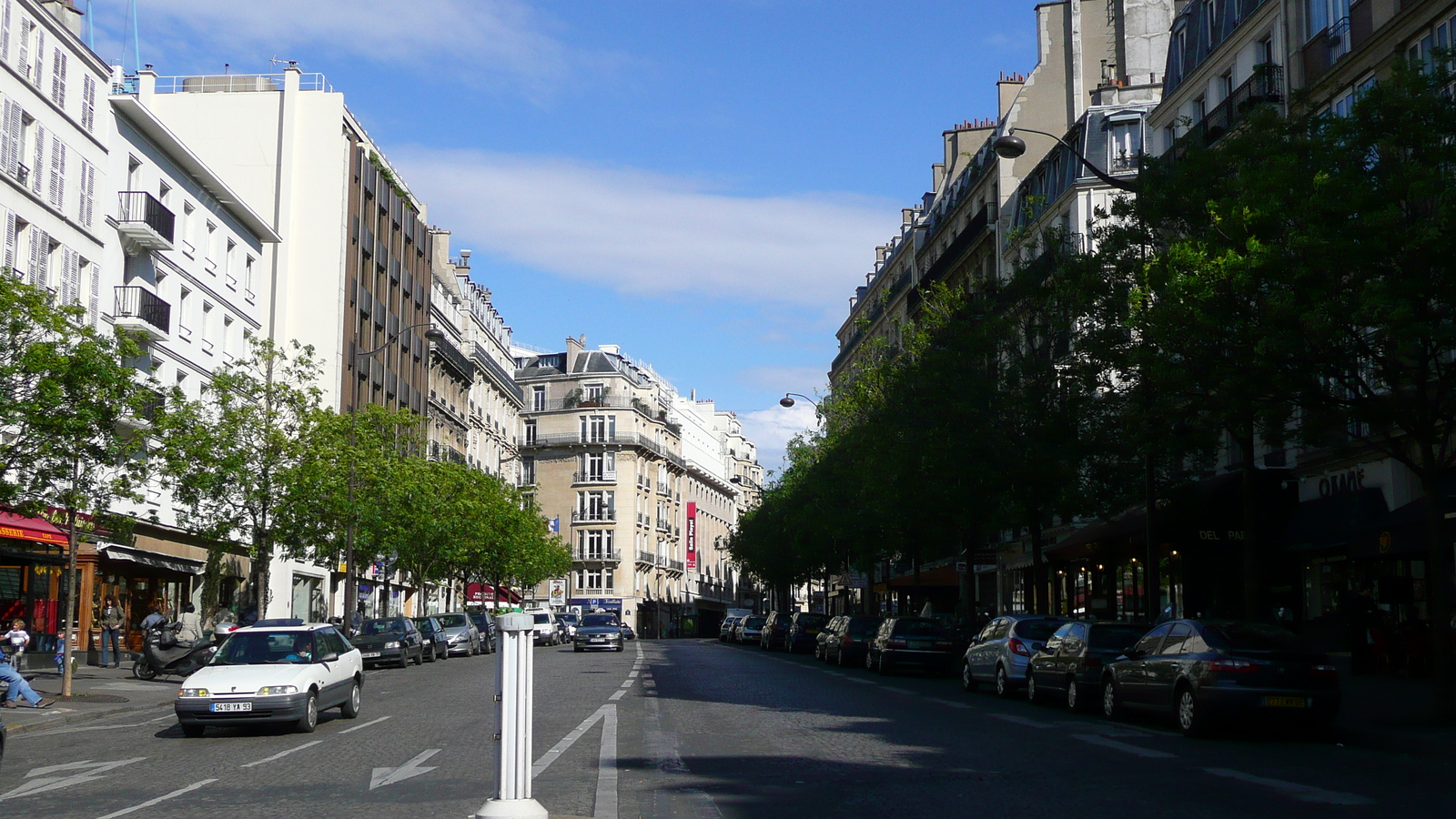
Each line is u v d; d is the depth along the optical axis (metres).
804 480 64.19
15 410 22.92
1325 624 29.14
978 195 61.91
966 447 32.28
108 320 38.34
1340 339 17.25
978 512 34.03
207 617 46.97
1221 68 35.59
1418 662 24.70
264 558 35.47
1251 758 14.73
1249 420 20.52
